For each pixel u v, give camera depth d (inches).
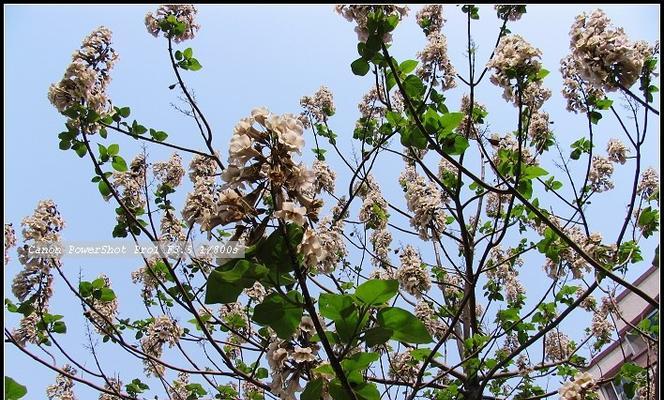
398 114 185.3
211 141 228.2
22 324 255.4
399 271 283.7
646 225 245.4
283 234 98.6
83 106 218.4
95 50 232.2
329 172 343.9
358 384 118.6
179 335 287.4
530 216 257.0
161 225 258.7
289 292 106.0
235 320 283.4
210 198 239.8
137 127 229.9
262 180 105.1
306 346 130.6
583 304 350.0
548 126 270.2
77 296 237.5
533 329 260.5
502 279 367.9
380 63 173.8
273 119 106.9
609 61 162.4
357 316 109.1
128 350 236.1
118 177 256.5
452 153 177.8
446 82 261.6
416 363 291.6
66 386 338.3
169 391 322.7
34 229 239.1
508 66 178.9
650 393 246.5
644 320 270.4
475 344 239.0
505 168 219.1
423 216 261.6
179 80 232.2
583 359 324.8
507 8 244.1
